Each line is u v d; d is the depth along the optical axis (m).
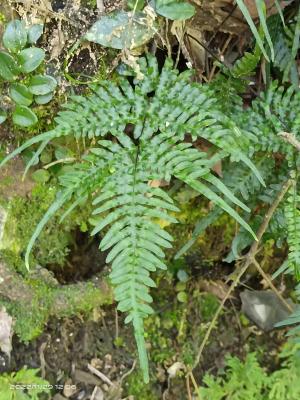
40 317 0.73
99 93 0.64
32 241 0.60
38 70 0.66
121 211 0.61
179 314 0.80
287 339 0.80
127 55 0.66
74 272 0.79
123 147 0.63
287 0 0.72
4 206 0.72
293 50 0.72
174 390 0.78
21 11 0.64
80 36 0.66
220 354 0.80
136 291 0.59
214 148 0.73
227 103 0.71
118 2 0.65
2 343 0.72
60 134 0.62
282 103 0.70
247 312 0.81
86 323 0.76
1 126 0.69
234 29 0.73
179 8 0.65
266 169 0.71
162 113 0.64
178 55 0.69
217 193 0.72
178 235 0.79
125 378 0.77
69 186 0.61
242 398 0.77
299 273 0.65
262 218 0.73
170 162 0.62
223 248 0.81
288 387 0.78
